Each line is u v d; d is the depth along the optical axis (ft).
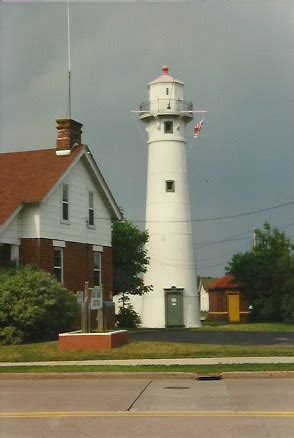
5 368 67.00
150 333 117.29
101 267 124.88
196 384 57.36
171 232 165.37
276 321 182.80
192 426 36.73
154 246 165.89
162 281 164.04
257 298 187.42
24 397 49.80
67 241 112.68
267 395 49.37
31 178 108.58
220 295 204.44
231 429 35.76
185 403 45.52
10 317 87.25
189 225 167.53
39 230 104.12
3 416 40.55
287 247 192.75
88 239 120.26
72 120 115.65
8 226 100.89
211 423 37.55
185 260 165.17
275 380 59.77
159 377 62.13
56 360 74.90
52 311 92.02
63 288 94.89
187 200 168.04
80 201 118.21
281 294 178.19
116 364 69.62
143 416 40.14
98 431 35.63
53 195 108.68
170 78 166.91
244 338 99.40
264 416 39.70
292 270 173.88
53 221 108.37
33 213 104.42
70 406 44.73
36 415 40.83
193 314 163.73
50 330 92.53
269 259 186.50
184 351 76.69
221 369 63.77
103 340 78.18
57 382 60.54
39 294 90.43
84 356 75.72
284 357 73.61
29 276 91.81
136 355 75.72
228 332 119.75
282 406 43.86
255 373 61.62
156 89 167.02
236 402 45.80
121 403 45.85
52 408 43.86
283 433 34.63
